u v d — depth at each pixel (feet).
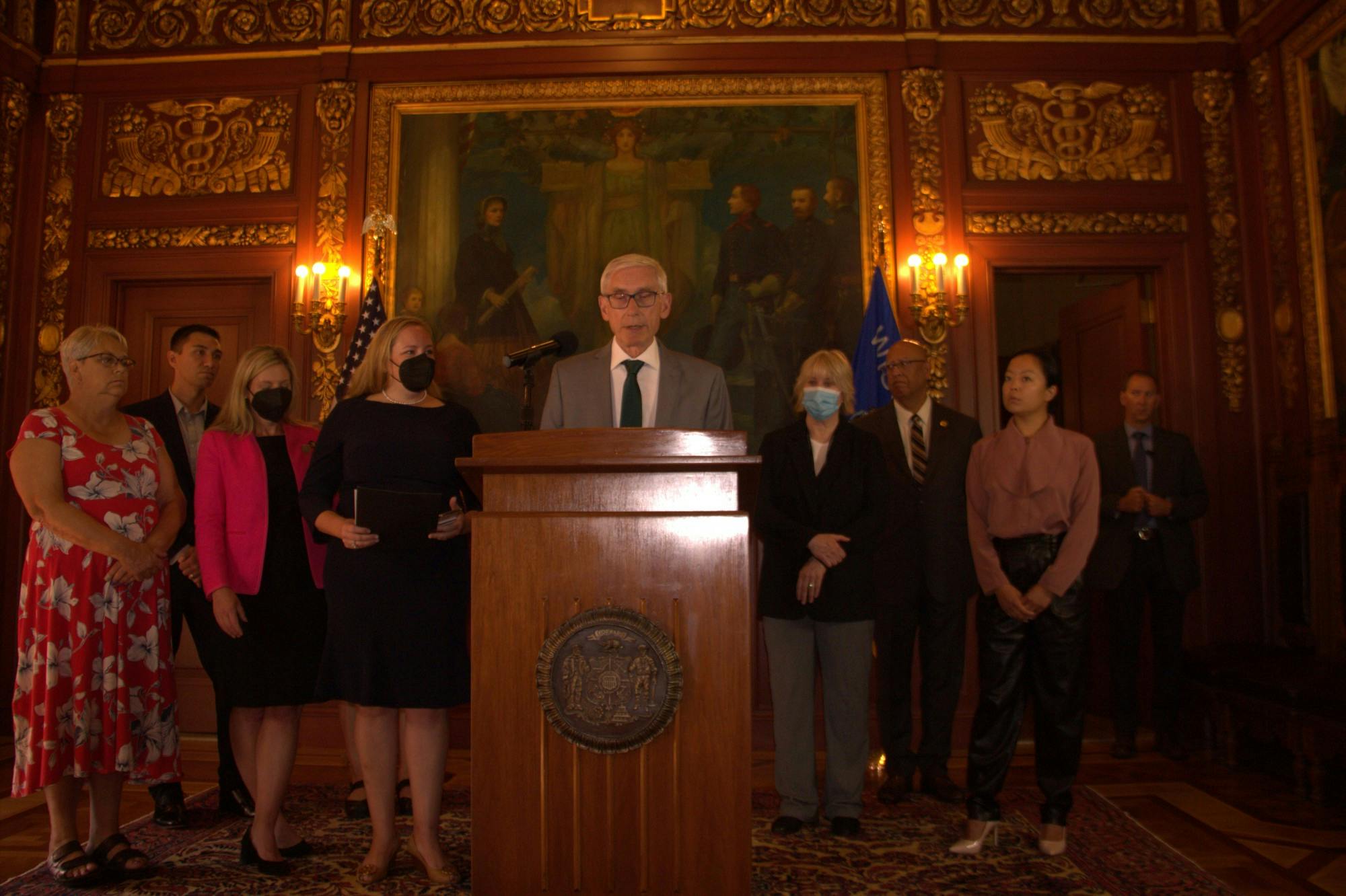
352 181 16.98
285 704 8.14
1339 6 14.43
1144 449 14.49
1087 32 17.19
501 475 5.89
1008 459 8.84
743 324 16.70
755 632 15.61
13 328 16.81
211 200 17.11
